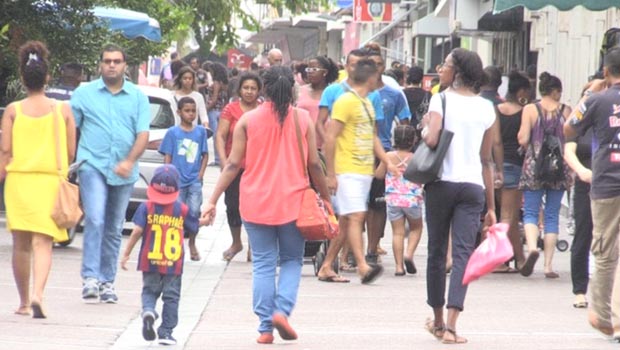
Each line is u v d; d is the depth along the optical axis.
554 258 38.06
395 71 51.09
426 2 91.44
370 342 23.47
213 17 90.06
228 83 72.88
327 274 31.92
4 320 24.89
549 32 64.38
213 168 71.50
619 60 23.30
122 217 27.98
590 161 28.75
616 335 23.30
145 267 22.88
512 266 36.56
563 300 29.34
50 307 26.59
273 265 23.38
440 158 23.16
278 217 23.05
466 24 65.69
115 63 27.78
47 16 42.78
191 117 36.03
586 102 23.41
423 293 30.09
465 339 23.48
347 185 30.27
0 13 42.34
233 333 24.36
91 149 27.75
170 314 23.05
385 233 44.41
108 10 51.62
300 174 23.28
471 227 23.36
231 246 35.97
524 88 33.59
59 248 37.00
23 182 25.44
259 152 23.25
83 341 23.06
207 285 30.97
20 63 26.00
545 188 32.84
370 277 29.84
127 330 24.44
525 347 23.03
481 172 23.55
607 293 23.75
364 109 30.44
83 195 27.69
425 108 43.78
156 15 71.44
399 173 31.23
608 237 23.50
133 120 28.00
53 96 37.53
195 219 23.34
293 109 23.39
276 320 22.95
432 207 23.47
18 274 25.62
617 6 37.03
